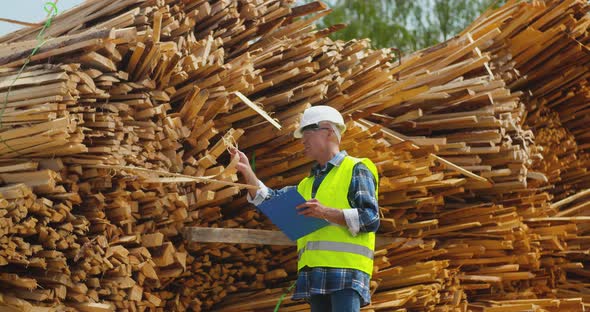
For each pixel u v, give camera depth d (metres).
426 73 7.14
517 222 7.65
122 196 5.29
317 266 4.80
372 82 6.60
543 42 8.28
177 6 5.70
